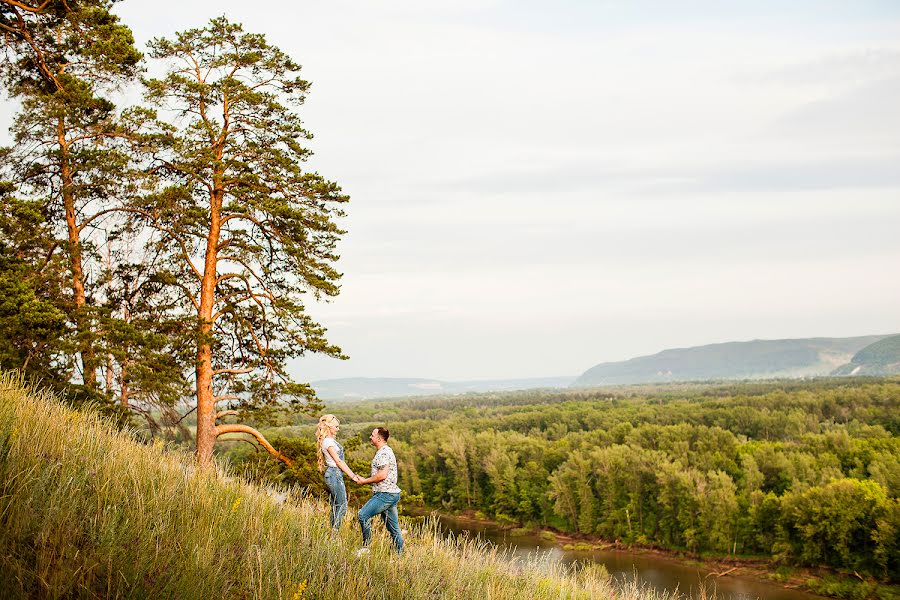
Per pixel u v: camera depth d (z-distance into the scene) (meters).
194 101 16.34
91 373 14.08
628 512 53.97
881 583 38.31
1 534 3.18
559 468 63.12
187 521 4.40
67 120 15.06
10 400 5.82
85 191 15.32
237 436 16.05
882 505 39.75
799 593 38.91
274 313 16.23
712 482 50.34
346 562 4.84
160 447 6.64
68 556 3.20
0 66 14.91
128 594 3.18
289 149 17.00
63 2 14.73
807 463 54.78
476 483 68.00
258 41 16.67
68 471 4.32
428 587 5.18
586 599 6.96
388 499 6.77
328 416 7.23
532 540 55.75
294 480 14.30
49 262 14.61
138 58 15.34
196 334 15.20
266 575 3.89
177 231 15.88
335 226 16.44
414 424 102.62
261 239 16.84
